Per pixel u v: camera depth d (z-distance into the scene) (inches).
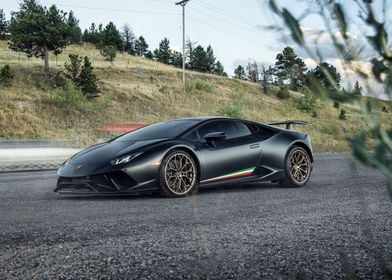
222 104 1852.9
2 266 86.3
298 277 76.0
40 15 1850.4
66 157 491.2
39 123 1165.1
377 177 265.1
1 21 3211.1
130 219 142.3
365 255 90.4
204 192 227.0
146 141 218.1
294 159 253.0
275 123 262.8
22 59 2319.1
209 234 115.5
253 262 87.3
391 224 126.3
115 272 81.7
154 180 206.2
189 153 219.8
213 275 79.3
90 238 111.7
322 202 179.3
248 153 239.8
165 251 96.8
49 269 83.9
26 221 139.8
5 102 1235.2
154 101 1679.4
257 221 135.3
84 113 1315.2
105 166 202.5
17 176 335.6
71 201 193.2
